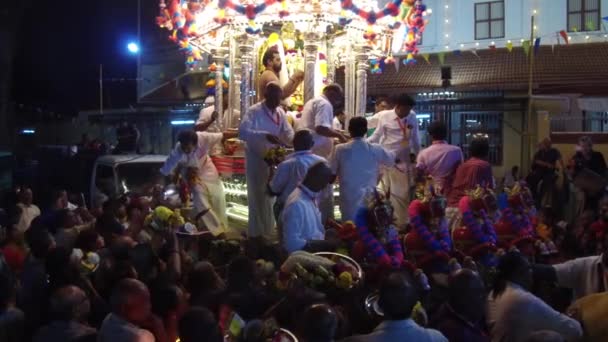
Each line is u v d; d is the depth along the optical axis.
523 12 20.45
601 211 8.66
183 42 8.93
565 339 4.91
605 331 5.00
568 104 17.95
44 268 5.92
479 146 7.55
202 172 8.22
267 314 4.89
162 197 8.83
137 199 8.39
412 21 8.96
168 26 9.15
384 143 8.34
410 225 6.63
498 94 18.16
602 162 12.74
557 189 12.94
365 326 5.14
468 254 6.60
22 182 20.30
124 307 4.55
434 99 18.67
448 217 7.38
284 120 7.81
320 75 9.29
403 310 4.14
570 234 8.41
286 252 6.28
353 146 7.26
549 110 18.00
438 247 6.11
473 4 20.94
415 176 7.72
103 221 7.52
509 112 18.19
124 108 26.84
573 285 6.02
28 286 5.84
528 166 16.86
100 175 13.34
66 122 28.84
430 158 7.84
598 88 17.84
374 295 5.29
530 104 16.69
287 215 6.12
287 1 7.97
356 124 7.30
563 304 6.05
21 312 5.41
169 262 6.13
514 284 5.15
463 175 7.44
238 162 8.54
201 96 22.81
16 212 9.78
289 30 9.20
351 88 9.88
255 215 7.73
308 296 4.81
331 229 6.71
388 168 8.27
